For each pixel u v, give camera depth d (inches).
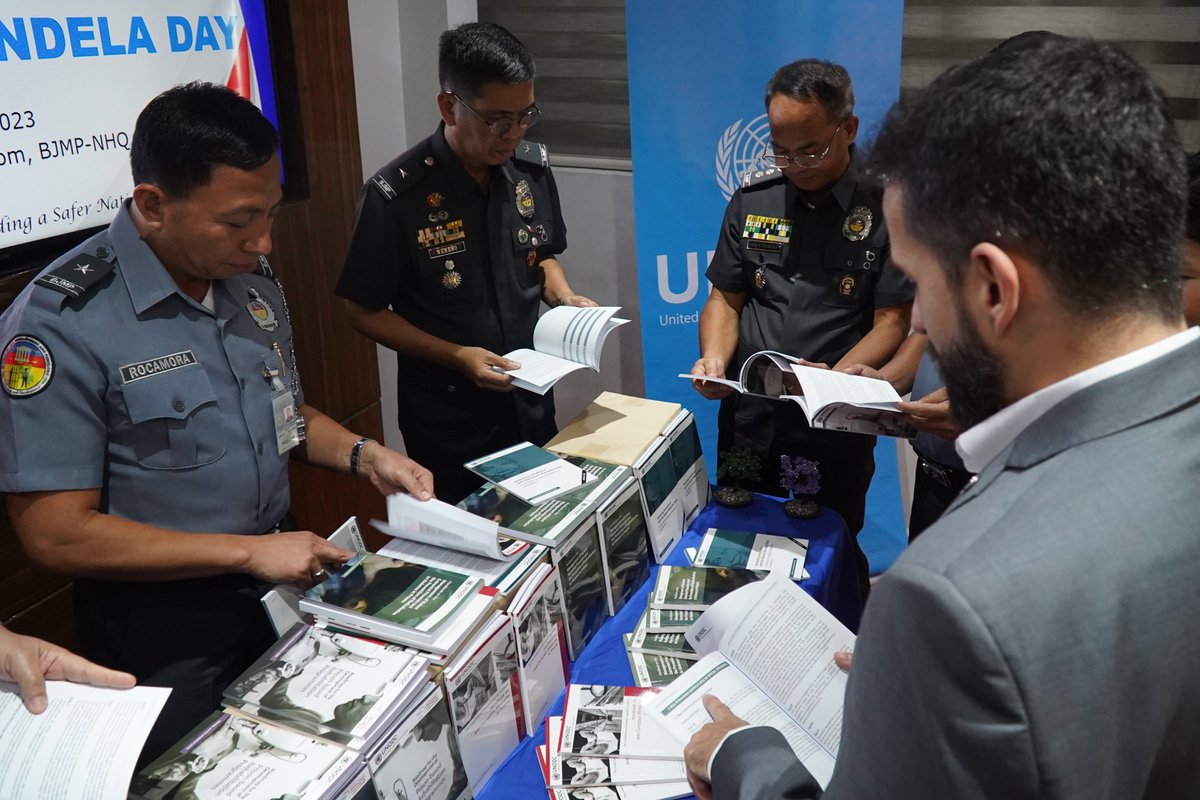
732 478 81.9
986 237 24.3
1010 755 22.5
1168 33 113.8
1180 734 25.3
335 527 125.2
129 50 86.3
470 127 85.9
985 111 24.2
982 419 27.9
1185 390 24.7
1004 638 22.1
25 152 77.9
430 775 46.5
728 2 111.0
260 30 102.5
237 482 59.2
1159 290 24.3
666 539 72.3
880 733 25.3
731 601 55.7
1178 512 23.8
